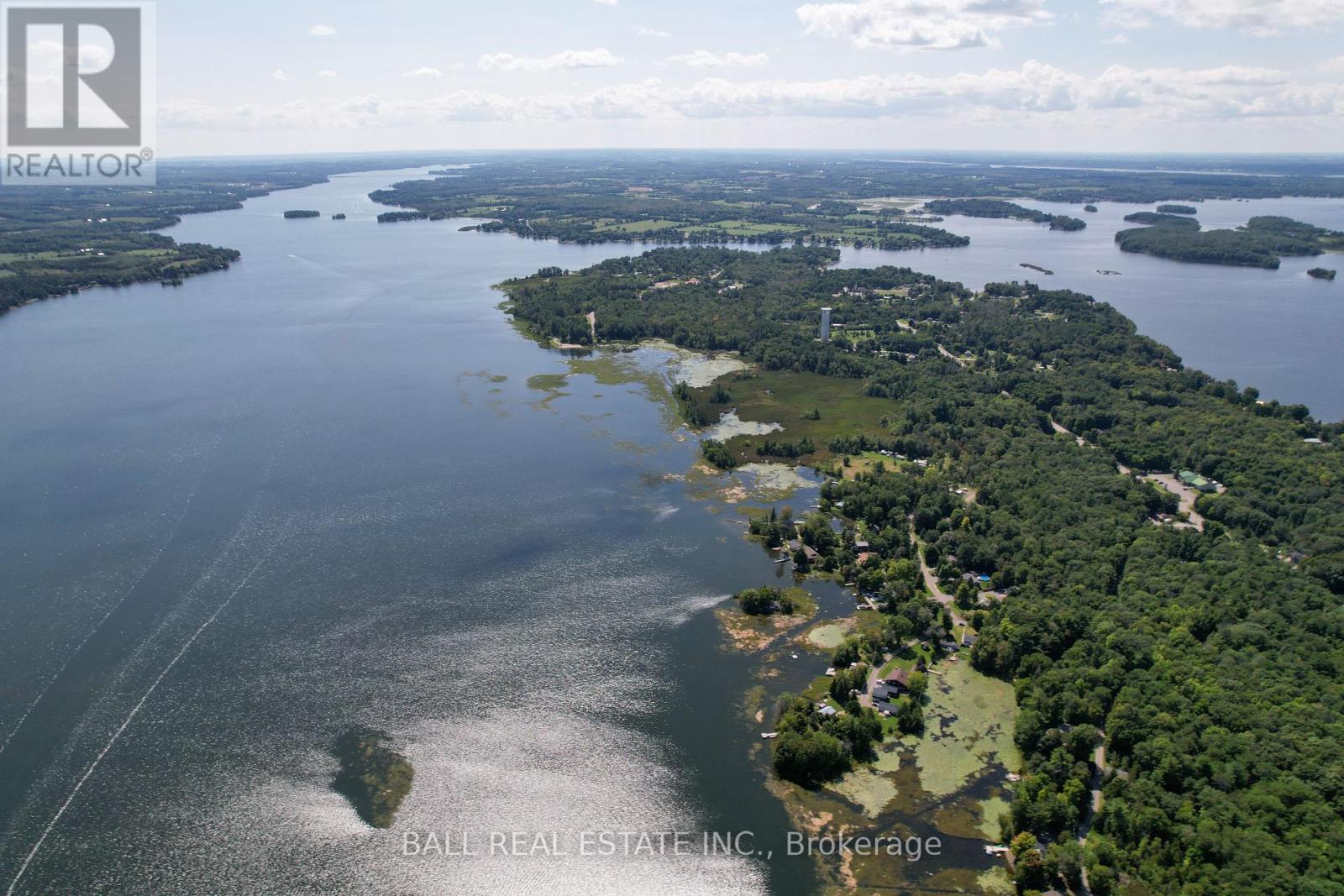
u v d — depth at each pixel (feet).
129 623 447.42
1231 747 338.95
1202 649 404.98
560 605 477.77
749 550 543.80
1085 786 338.34
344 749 370.12
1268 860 287.28
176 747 367.45
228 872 312.50
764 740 379.55
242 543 530.27
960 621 470.39
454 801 345.51
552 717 392.27
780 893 307.99
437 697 402.72
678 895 307.78
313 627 449.48
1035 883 302.66
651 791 351.67
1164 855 304.71
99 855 317.22
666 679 419.13
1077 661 407.64
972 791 351.25
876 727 378.53
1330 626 413.39
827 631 459.73
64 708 387.14
